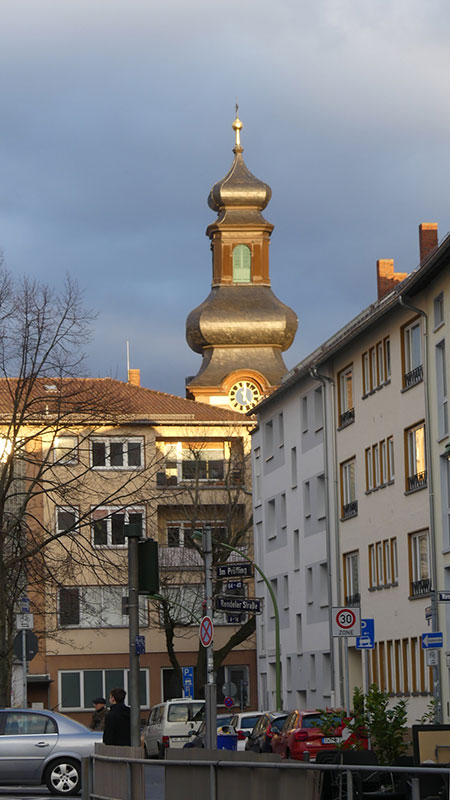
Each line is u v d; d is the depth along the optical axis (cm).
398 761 1906
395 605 4506
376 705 2102
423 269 3947
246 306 11769
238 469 7450
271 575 6375
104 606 6919
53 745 2623
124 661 7050
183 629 7131
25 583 4269
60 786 2605
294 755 3164
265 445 6519
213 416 7594
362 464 4894
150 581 1642
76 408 4188
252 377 11312
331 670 5256
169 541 7269
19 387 4106
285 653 6119
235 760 1421
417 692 4247
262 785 1349
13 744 2620
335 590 5219
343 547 5134
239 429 7519
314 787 1259
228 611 3491
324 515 5444
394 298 4303
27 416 4134
